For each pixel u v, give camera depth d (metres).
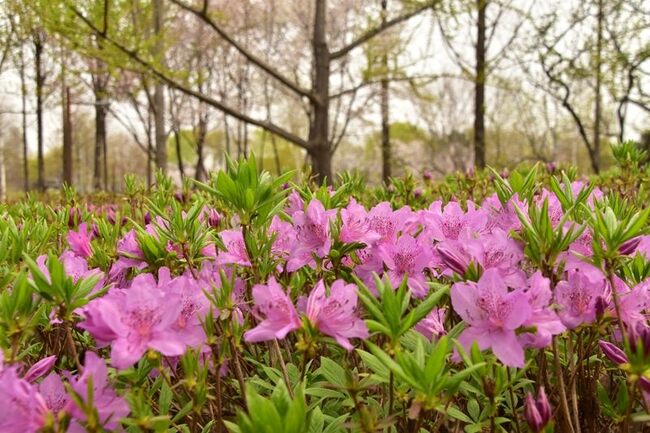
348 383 0.29
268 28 6.88
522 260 0.40
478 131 5.11
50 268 0.32
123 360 0.28
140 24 3.09
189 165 11.69
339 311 0.31
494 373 0.33
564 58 4.72
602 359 0.41
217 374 0.33
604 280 0.34
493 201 0.53
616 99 4.80
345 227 0.42
